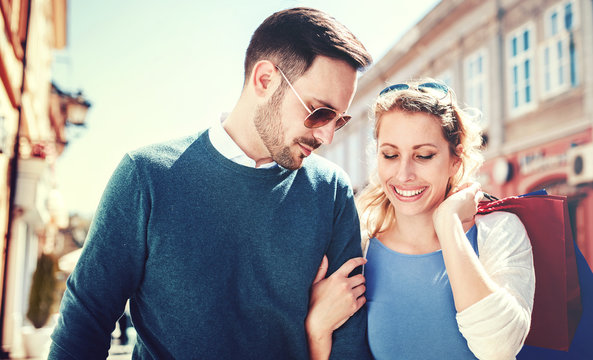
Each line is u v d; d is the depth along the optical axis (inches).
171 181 71.1
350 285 76.2
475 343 65.9
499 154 420.5
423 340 73.2
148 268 71.0
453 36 486.3
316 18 73.0
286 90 72.3
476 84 454.9
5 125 331.0
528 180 385.4
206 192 71.6
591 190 320.8
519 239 71.6
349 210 82.0
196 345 69.4
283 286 73.5
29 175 372.5
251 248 72.4
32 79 486.6
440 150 74.2
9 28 314.7
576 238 337.1
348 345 76.4
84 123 391.5
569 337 72.7
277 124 72.7
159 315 70.7
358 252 81.5
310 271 75.3
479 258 73.4
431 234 78.2
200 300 69.5
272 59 73.6
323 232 76.9
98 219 70.9
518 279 68.3
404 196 75.9
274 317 73.7
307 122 71.1
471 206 74.0
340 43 71.2
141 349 73.4
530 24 384.5
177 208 70.3
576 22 337.7
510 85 410.3
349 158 797.2
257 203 72.8
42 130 645.3
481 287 66.1
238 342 71.1
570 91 343.9
